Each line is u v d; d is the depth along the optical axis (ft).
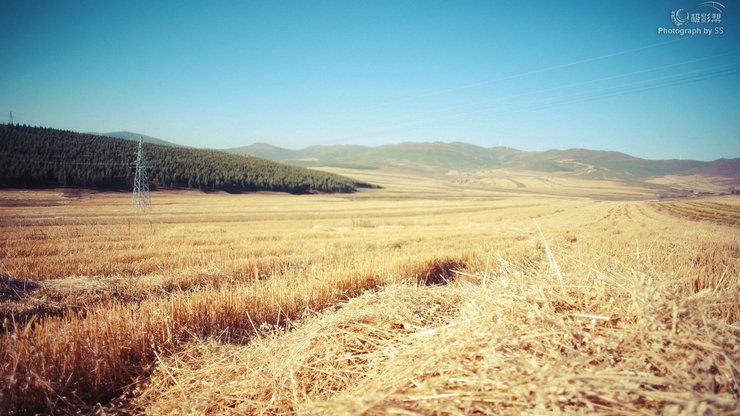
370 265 28.04
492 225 104.53
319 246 50.39
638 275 9.06
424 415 6.19
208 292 17.93
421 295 13.75
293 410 8.39
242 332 15.79
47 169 247.50
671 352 6.52
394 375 7.88
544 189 541.34
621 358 6.71
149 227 87.66
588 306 8.55
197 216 147.23
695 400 5.21
